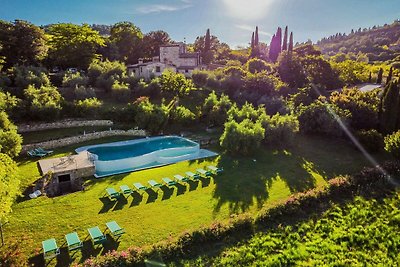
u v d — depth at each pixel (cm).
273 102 4094
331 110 3484
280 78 5459
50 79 4697
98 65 5153
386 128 3416
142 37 7794
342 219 1794
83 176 2370
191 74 5834
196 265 1361
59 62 5538
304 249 1518
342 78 6241
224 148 3203
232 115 3588
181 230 1627
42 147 2962
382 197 2098
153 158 2839
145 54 7950
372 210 1914
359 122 3556
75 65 5684
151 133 3634
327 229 1700
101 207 1852
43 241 1422
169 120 3847
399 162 2538
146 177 2377
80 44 5553
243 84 4931
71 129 3425
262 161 2828
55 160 2570
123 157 2923
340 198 2058
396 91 3341
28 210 1775
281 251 1494
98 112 3775
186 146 3225
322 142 3444
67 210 1798
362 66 7244
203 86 5294
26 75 4138
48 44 5500
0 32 4625
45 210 1786
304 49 7769
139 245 1484
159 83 4825
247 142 2919
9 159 1761
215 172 2484
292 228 1697
